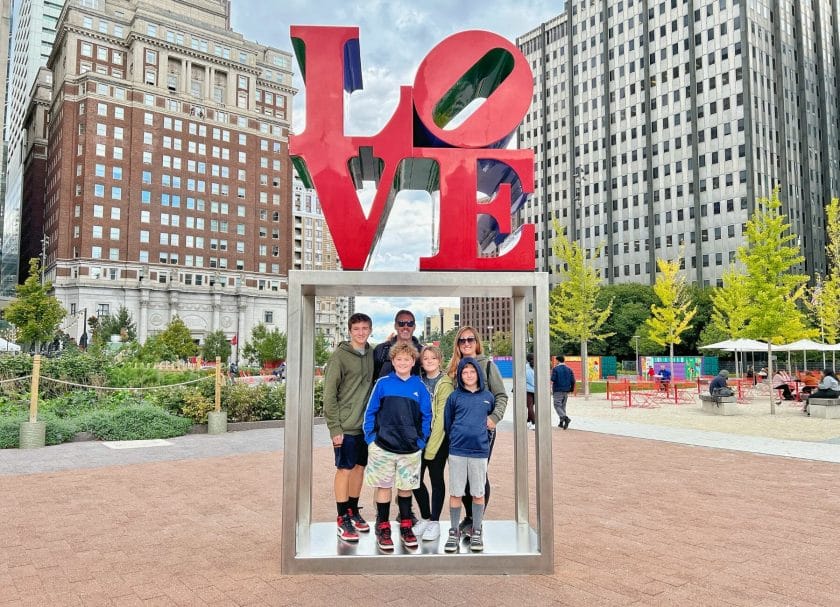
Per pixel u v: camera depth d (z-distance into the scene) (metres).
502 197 4.91
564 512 6.25
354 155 4.86
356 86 5.56
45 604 3.78
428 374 5.23
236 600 3.87
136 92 75.94
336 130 4.87
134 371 17.30
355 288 5.03
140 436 11.84
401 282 4.78
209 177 81.62
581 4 89.19
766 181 70.75
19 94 127.31
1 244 127.19
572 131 89.44
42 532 5.44
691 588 4.09
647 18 80.44
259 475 8.24
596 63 86.75
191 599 3.88
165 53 78.88
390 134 4.88
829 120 82.25
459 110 5.84
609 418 16.91
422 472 5.41
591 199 86.31
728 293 33.34
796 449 10.76
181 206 78.94
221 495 7.02
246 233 84.81
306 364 5.33
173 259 78.00
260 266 86.25
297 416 4.54
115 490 7.26
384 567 4.47
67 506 6.45
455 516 4.70
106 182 73.44
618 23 84.19
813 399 17.22
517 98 4.98
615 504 6.61
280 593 4.01
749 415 17.61
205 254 80.69
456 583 4.23
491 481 8.11
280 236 88.69
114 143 74.25
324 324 128.75
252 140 86.12
